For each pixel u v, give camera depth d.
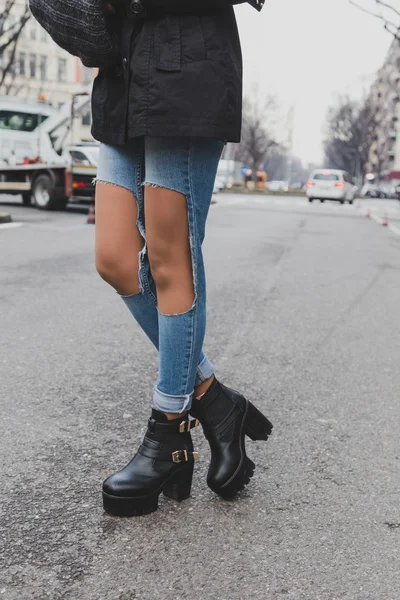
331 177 34.12
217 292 5.54
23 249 7.68
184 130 1.54
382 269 7.70
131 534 1.70
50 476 2.03
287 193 52.53
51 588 1.47
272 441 2.41
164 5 1.53
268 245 9.75
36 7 1.57
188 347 1.76
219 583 1.52
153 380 3.06
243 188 56.66
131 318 4.38
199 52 1.55
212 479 1.86
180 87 1.53
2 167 14.58
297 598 1.48
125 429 2.44
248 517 1.83
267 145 70.00
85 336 3.84
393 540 1.76
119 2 1.56
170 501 1.89
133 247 1.77
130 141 1.72
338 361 3.59
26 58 48.50
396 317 4.89
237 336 4.04
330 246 10.25
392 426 2.64
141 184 1.75
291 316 4.73
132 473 1.78
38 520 1.75
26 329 3.95
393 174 90.56
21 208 15.08
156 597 1.45
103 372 3.15
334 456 2.31
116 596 1.45
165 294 1.75
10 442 2.28
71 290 5.27
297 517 1.85
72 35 1.55
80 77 51.66
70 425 2.46
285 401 2.88
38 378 3.01
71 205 16.91
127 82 1.58
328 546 1.71
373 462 2.27
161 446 1.81
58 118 15.38
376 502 1.97
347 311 5.04
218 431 1.88
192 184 1.69
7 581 1.48
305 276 6.76
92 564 1.56
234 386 3.05
